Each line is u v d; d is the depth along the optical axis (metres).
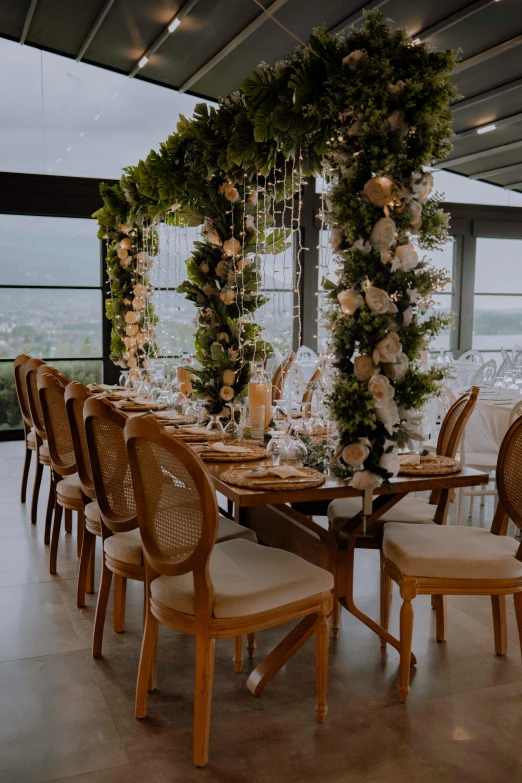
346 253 2.82
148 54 7.58
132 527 2.78
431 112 2.79
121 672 2.88
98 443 2.83
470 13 5.62
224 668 2.95
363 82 2.80
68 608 3.52
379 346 2.74
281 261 9.12
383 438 2.76
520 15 5.70
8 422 8.47
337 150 2.87
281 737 2.44
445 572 2.68
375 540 3.26
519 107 7.58
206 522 2.16
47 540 4.51
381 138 2.74
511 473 2.79
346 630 3.33
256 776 2.23
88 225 8.57
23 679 2.82
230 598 2.27
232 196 4.38
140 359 6.96
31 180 8.21
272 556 2.65
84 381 8.75
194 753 2.27
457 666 2.96
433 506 3.55
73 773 2.23
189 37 7.03
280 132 3.20
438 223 2.88
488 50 6.25
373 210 2.82
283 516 3.46
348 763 2.30
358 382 2.83
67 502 3.78
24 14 7.47
